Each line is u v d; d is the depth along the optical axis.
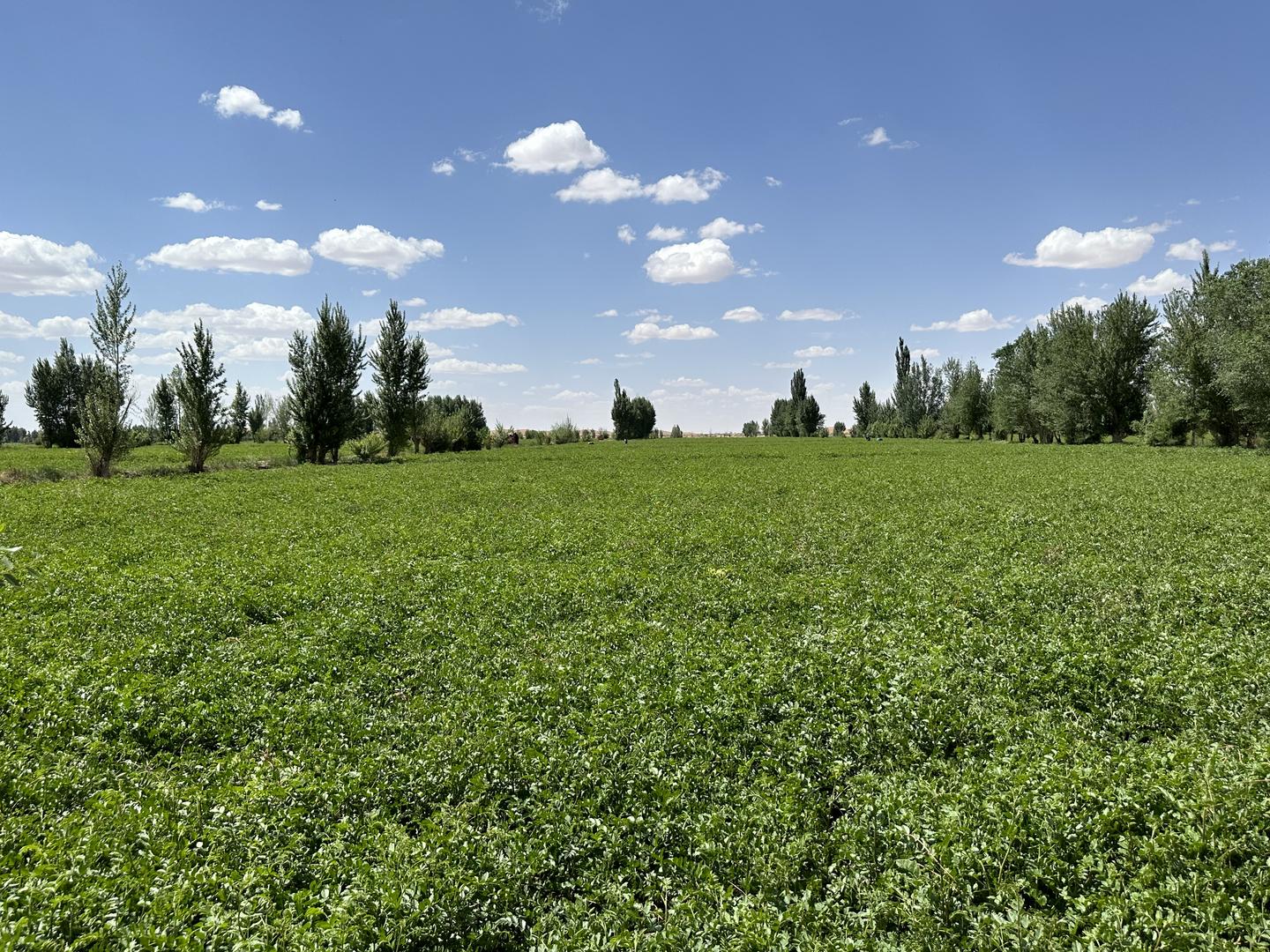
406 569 19.25
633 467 52.94
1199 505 27.08
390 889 6.70
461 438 80.56
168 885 6.82
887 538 22.98
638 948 6.24
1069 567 18.09
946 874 6.85
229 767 9.32
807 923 6.50
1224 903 6.29
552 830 7.82
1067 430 80.25
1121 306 74.88
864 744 9.56
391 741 9.93
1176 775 8.00
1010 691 11.12
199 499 33.22
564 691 11.30
